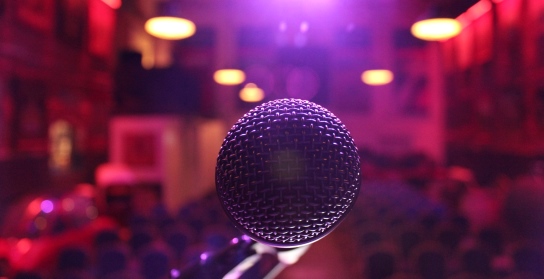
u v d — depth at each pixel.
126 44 14.16
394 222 7.26
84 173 10.90
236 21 17.48
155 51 16.94
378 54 17.44
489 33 12.86
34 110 8.71
